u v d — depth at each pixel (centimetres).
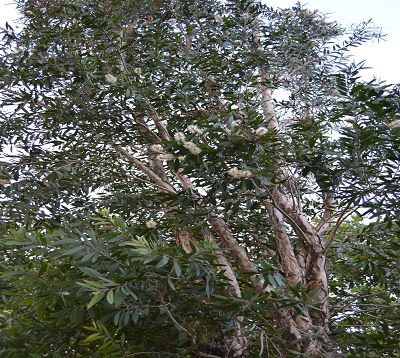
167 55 637
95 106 594
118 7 682
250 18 683
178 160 412
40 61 596
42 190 582
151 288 369
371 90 394
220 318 402
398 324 446
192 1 716
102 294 322
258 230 585
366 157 416
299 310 363
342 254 567
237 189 426
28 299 369
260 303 381
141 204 561
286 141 465
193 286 384
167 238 538
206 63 613
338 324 483
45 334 389
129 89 553
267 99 657
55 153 632
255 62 621
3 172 585
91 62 598
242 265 520
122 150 638
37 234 371
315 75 662
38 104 627
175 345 399
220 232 535
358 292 563
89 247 363
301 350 418
